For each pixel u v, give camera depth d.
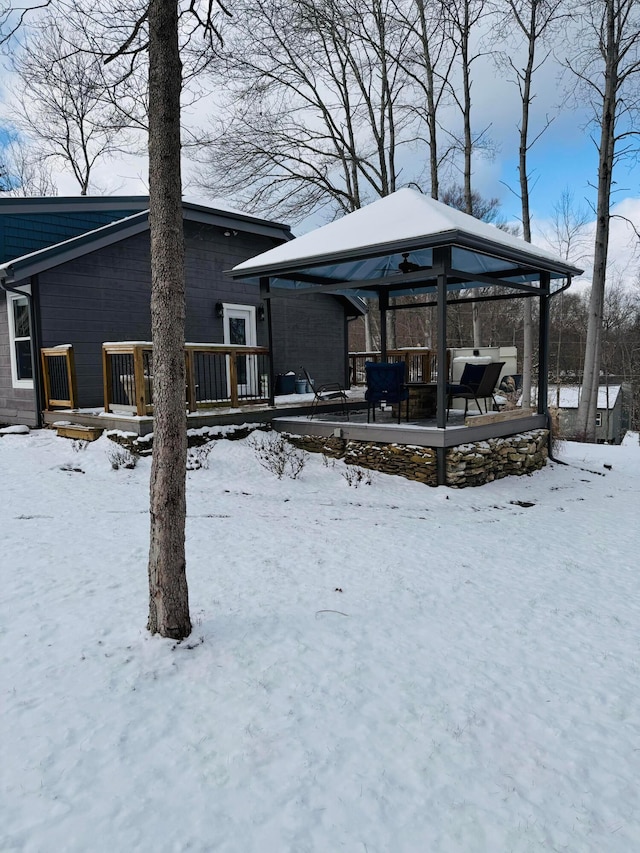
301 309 13.07
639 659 3.23
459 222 7.37
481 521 5.96
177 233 2.91
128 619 3.29
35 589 3.65
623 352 33.06
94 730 2.35
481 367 8.11
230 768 2.19
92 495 6.04
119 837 1.86
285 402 10.31
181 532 3.06
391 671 2.94
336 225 8.49
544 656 3.22
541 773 2.29
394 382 7.90
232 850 1.84
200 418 8.03
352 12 15.40
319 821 1.98
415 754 2.34
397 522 5.73
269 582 3.97
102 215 10.74
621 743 2.50
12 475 6.72
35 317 8.73
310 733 2.42
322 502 6.36
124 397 9.09
